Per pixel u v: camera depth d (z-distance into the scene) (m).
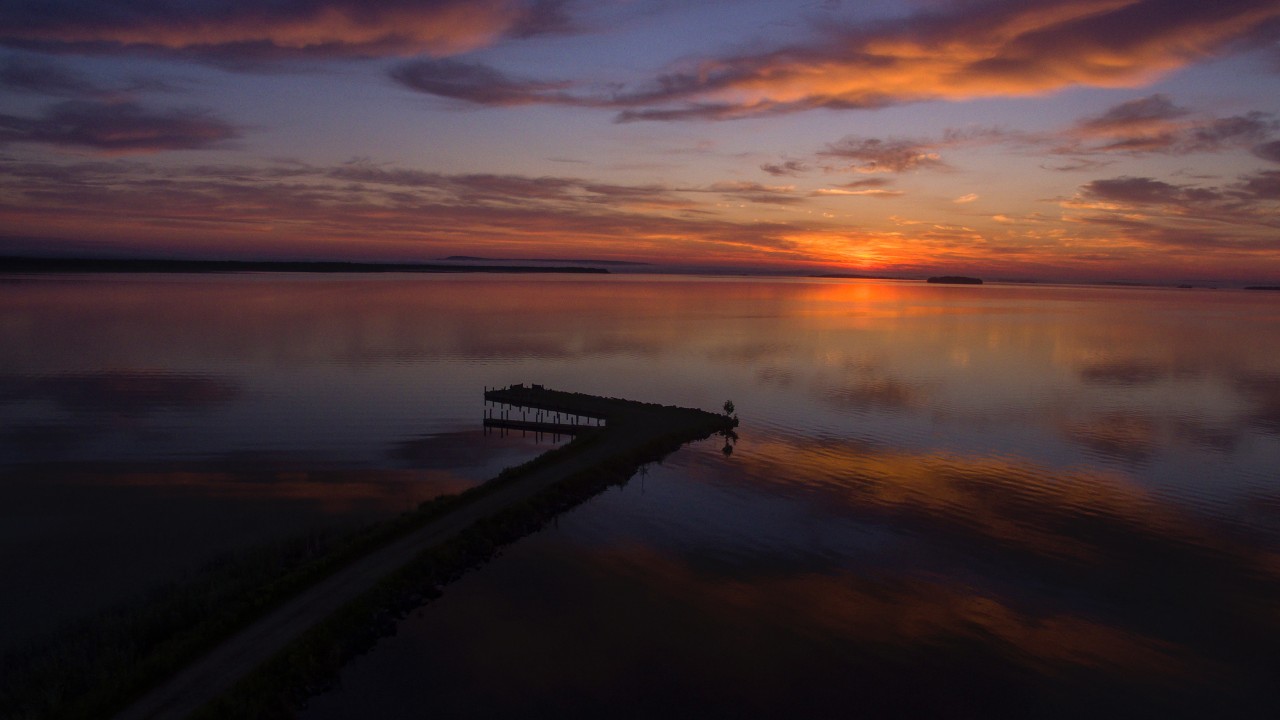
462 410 50.53
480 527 26.75
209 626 18.48
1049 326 130.12
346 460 37.28
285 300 157.00
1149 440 44.53
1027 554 26.89
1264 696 18.41
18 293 160.25
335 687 17.67
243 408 48.84
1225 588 24.34
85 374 60.34
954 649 20.30
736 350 86.94
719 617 21.77
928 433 45.94
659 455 40.03
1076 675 19.17
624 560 25.75
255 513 28.75
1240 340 108.31
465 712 16.86
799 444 43.06
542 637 20.31
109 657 16.88
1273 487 35.12
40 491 30.95
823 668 19.17
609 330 107.81
